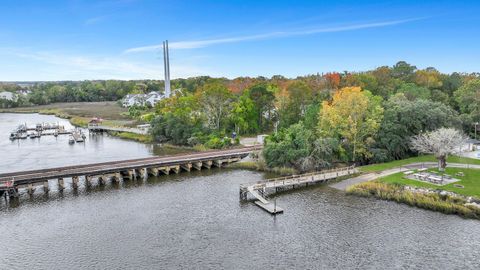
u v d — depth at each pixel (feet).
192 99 343.67
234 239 131.13
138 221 147.54
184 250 123.65
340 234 133.28
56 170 198.70
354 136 224.33
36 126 435.53
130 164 213.66
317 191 181.06
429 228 135.23
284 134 233.55
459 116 272.10
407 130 232.12
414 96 309.42
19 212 158.81
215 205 165.07
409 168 204.54
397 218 145.07
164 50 540.93
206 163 236.63
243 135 351.46
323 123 232.32
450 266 110.63
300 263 114.52
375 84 363.97
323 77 450.71
